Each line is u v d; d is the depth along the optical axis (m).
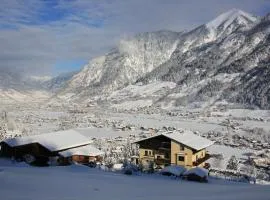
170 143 81.19
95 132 192.62
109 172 62.53
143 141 83.88
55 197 32.00
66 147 76.25
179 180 57.53
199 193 38.88
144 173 64.38
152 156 83.06
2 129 170.62
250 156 125.25
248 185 53.94
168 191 40.44
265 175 94.19
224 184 55.59
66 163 73.56
